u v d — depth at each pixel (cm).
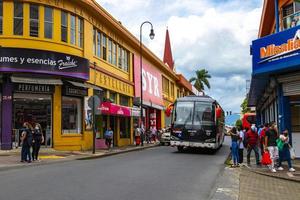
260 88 3014
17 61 2541
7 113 2550
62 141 2769
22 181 1322
